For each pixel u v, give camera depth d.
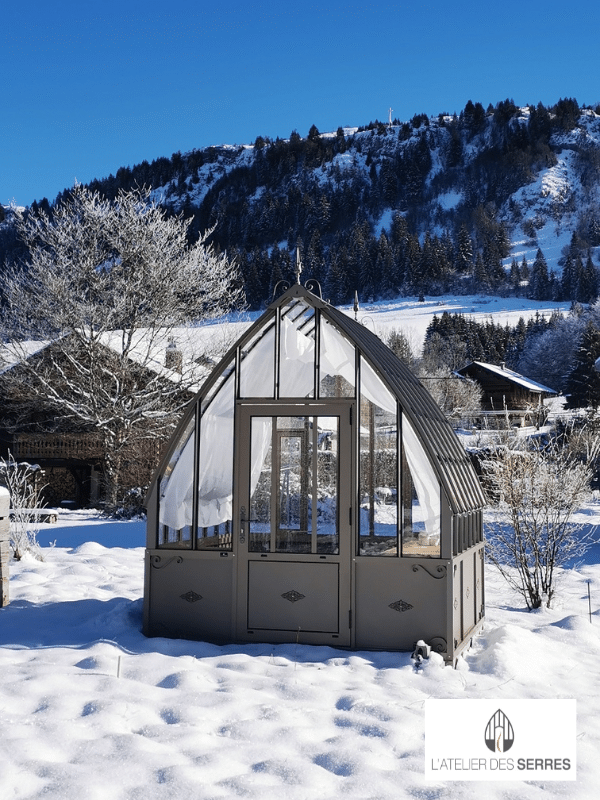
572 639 7.82
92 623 7.55
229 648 6.80
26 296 28.78
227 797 3.69
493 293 151.75
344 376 7.18
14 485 17.81
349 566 6.89
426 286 152.88
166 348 29.84
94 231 29.16
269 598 7.05
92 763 4.00
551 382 86.25
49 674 5.58
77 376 28.58
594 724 5.20
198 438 7.44
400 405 6.93
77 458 32.22
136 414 28.09
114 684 5.38
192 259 29.56
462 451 8.23
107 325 28.47
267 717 4.89
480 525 8.23
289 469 7.15
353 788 3.91
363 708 5.11
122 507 24.36
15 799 3.55
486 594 10.75
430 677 6.01
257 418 7.27
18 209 29.78
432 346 81.88
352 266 152.75
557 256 198.00
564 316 107.50
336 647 6.86
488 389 59.72
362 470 7.03
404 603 6.73
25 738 4.27
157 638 6.95
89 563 12.03
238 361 7.39
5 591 8.35
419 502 6.82
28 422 32.94
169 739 4.44
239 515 7.18
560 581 11.65
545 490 9.77
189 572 7.27
